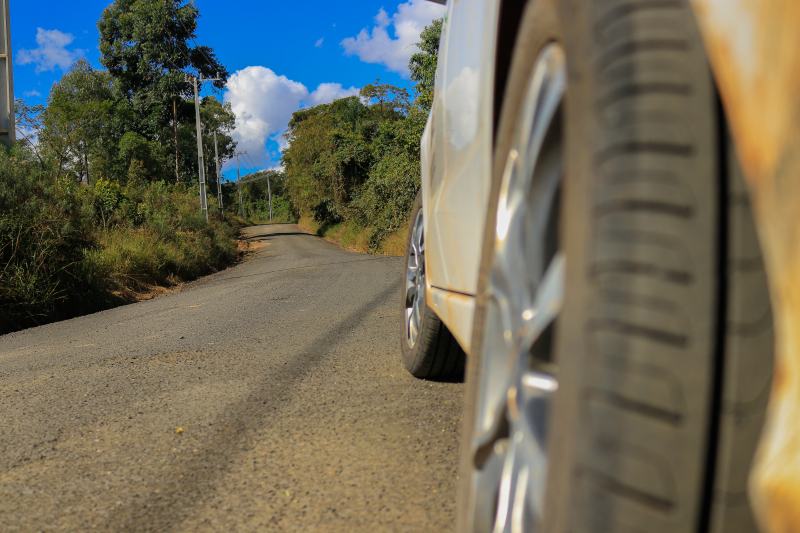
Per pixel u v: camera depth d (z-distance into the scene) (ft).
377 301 22.00
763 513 1.91
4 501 5.78
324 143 156.66
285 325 17.28
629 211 2.17
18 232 27.66
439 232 7.34
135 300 37.58
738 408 2.04
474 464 3.42
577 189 2.40
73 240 31.30
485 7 5.39
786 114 1.84
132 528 5.08
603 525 2.00
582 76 2.51
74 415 8.76
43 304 27.35
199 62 189.37
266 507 5.33
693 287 2.08
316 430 7.37
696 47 2.27
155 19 181.37
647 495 1.98
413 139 79.36
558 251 2.78
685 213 2.13
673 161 2.17
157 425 8.01
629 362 2.04
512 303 3.23
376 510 5.15
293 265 55.62
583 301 2.21
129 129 176.24
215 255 72.13
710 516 2.04
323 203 149.89
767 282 2.09
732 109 2.02
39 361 14.34
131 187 80.94
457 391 8.77
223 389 9.78
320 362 11.50
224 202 326.85
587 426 2.08
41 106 100.73
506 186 3.61
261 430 7.52
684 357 2.03
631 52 2.32
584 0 2.59
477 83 5.52
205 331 17.15
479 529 3.25
